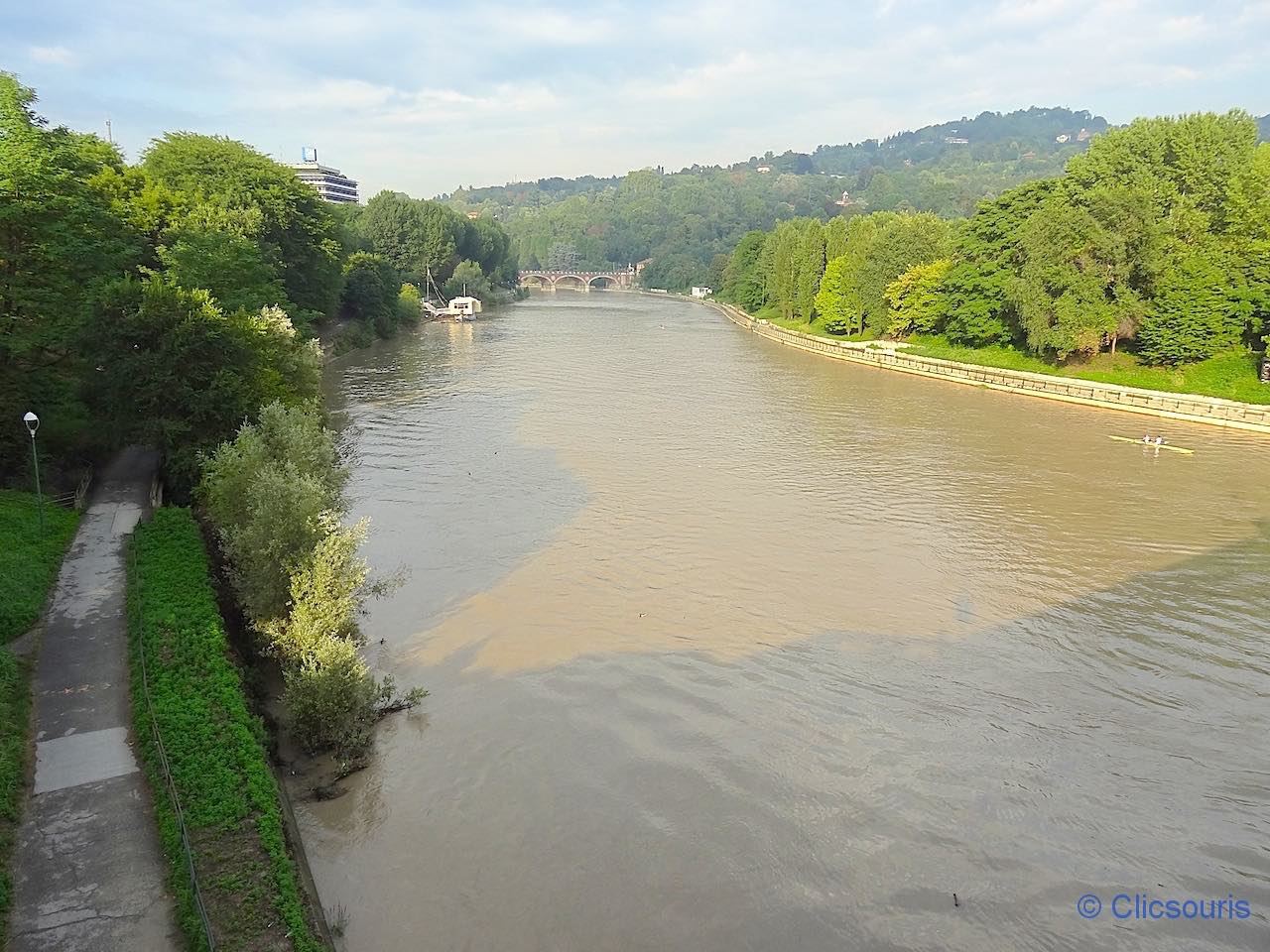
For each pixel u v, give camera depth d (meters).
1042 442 60.84
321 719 22.91
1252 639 31.20
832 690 27.39
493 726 25.25
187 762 19.20
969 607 33.53
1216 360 73.94
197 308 40.22
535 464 52.56
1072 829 21.50
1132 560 38.41
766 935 18.31
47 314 38.75
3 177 37.75
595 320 166.50
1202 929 18.64
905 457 56.16
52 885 16.14
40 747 19.81
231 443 37.53
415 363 96.88
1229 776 23.55
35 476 34.25
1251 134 81.75
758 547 39.34
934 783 23.05
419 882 19.53
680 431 62.88
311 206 89.69
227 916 15.67
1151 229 72.25
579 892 19.31
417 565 36.50
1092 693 27.48
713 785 22.84
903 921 18.72
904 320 108.12
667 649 29.86
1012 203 91.19
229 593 28.95
